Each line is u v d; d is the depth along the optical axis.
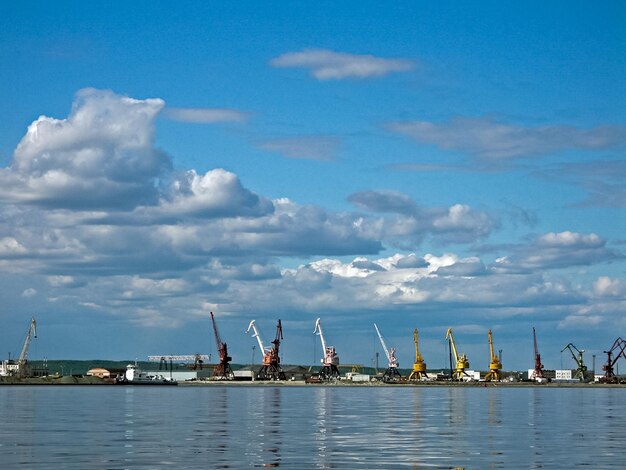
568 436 88.75
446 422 113.75
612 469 60.22
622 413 143.50
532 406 177.25
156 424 107.31
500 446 76.69
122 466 61.09
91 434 89.44
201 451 71.44
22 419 118.31
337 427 102.00
